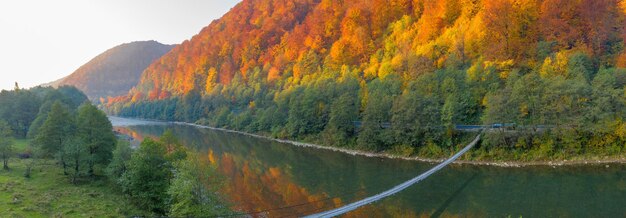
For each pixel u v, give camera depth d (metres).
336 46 139.00
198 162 35.34
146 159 41.62
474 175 57.22
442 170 61.16
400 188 48.34
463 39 94.06
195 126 175.38
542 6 85.31
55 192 44.34
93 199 43.59
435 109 70.69
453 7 112.00
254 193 55.44
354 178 60.97
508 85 68.38
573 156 58.97
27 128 97.06
